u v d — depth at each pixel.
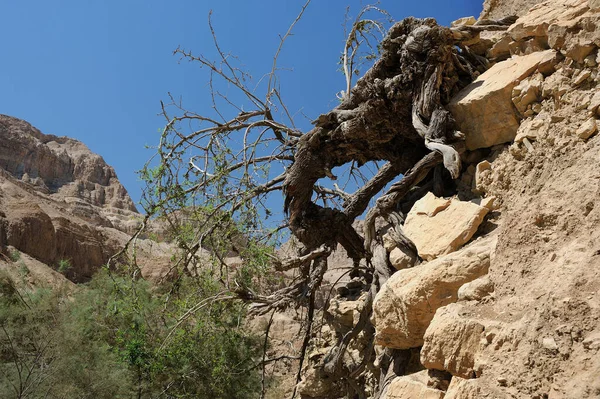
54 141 118.94
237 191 10.96
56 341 13.28
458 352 4.41
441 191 8.15
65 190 107.75
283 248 11.57
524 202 4.89
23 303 16.05
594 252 3.93
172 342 11.05
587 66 6.17
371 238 8.13
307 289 9.68
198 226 10.97
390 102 8.46
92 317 14.55
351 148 9.48
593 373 3.25
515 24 7.81
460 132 7.41
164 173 11.02
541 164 5.91
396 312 5.71
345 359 9.84
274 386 14.68
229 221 10.54
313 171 9.70
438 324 4.64
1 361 12.75
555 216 4.53
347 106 9.45
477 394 3.92
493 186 6.60
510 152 6.56
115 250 61.44
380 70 8.73
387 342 5.89
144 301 12.74
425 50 7.90
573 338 3.51
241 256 10.34
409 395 5.01
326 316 10.96
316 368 10.24
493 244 5.36
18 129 110.25
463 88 7.98
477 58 8.42
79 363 12.83
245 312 10.95
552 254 4.29
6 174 77.19
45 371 12.49
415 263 6.91
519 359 3.77
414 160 8.97
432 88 7.70
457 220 6.35
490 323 4.27
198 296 10.83
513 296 4.43
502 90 6.98
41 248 51.53
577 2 7.25
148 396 12.33
